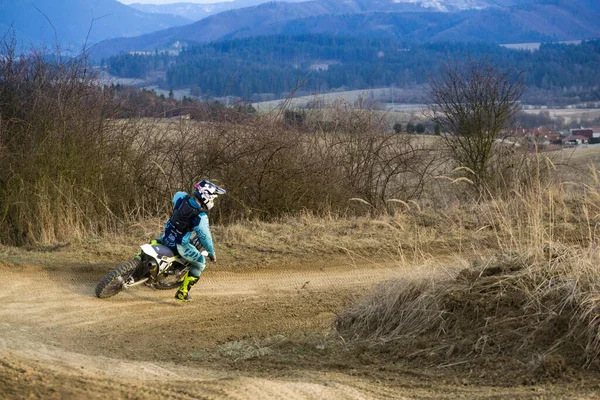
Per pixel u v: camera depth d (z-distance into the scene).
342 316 13.05
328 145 25.78
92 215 20.72
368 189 25.98
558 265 11.74
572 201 22.05
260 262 17.59
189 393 8.29
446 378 10.04
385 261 17.88
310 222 21.44
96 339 12.62
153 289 15.60
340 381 9.89
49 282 15.71
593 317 10.19
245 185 23.52
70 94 21.77
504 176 25.95
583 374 9.52
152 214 22.06
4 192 20.27
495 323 10.97
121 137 22.42
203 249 15.25
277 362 11.26
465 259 14.06
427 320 11.63
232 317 14.05
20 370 8.80
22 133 21.17
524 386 9.46
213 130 23.69
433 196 26.94
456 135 27.25
